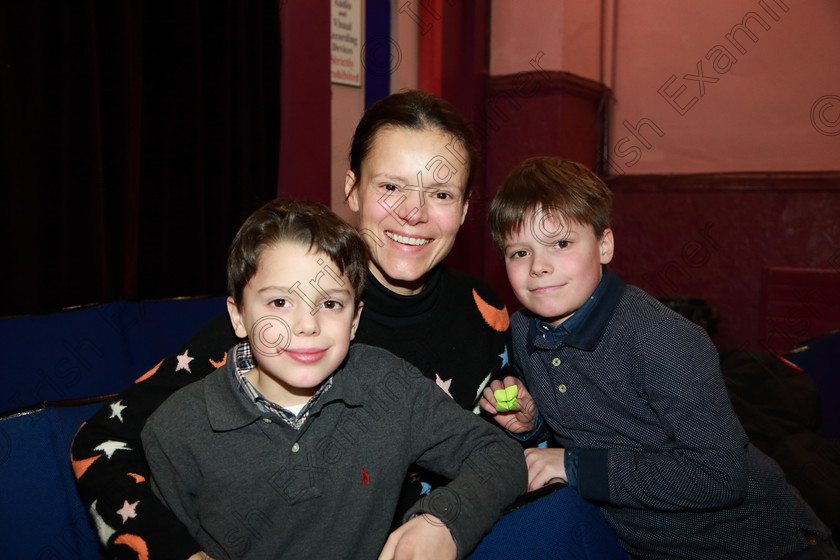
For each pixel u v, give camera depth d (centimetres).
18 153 197
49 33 200
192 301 192
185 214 248
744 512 120
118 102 222
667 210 393
